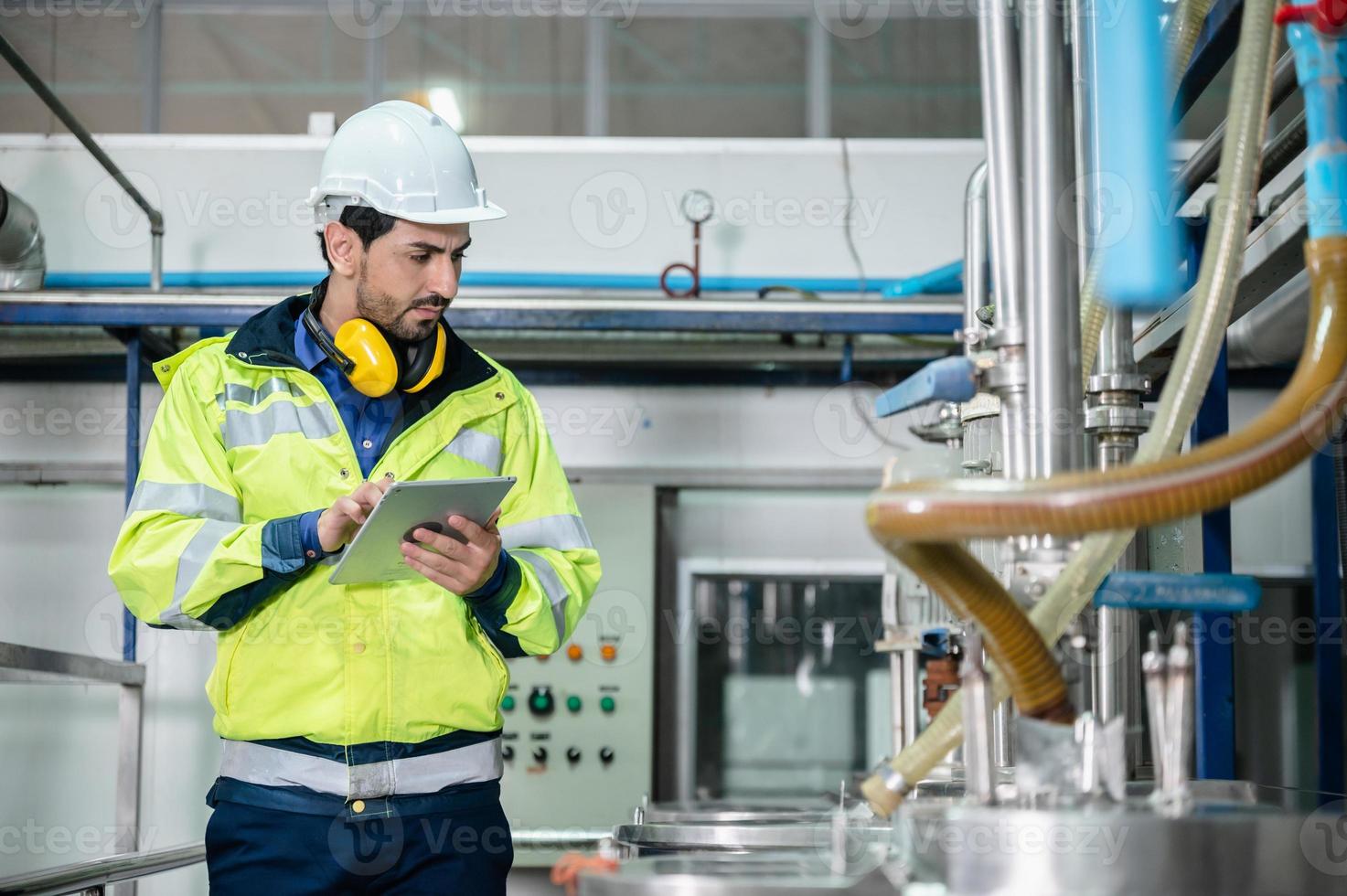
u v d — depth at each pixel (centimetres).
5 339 331
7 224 310
